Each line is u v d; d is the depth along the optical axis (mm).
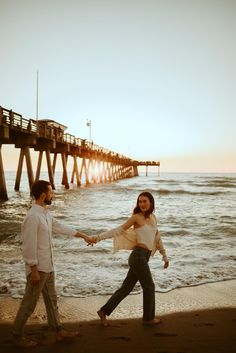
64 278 5414
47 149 27172
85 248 7699
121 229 3430
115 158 64562
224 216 14648
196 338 3213
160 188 42969
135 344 3068
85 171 49188
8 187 42656
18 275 5531
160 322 3609
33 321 3635
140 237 3457
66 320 3703
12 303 4238
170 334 3307
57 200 22406
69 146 33562
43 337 3223
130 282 3566
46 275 2980
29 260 2846
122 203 20500
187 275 5652
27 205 18422
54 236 9125
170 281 5297
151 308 3527
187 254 7309
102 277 5492
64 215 14344
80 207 17922
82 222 12312
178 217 14305
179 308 4105
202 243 8648
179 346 3029
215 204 21141
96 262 6473
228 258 6957
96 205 19141
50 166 27859
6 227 10797
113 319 3738
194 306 4180
